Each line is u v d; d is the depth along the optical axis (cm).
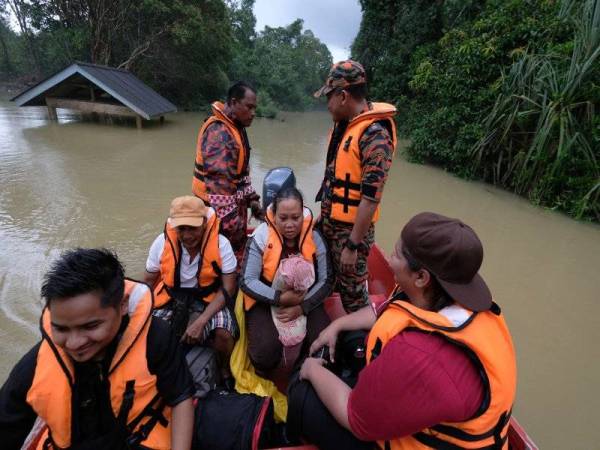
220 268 219
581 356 311
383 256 305
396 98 1372
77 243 430
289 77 2628
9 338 285
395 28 1409
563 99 641
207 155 255
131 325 128
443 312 117
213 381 194
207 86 1908
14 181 619
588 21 625
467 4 1059
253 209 315
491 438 112
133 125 1216
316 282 222
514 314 364
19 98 1132
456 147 827
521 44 767
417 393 105
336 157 216
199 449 155
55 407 120
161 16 1516
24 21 1820
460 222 117
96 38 1530
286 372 215
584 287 419
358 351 181
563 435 242
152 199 570
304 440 156
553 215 648
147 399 134
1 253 400
